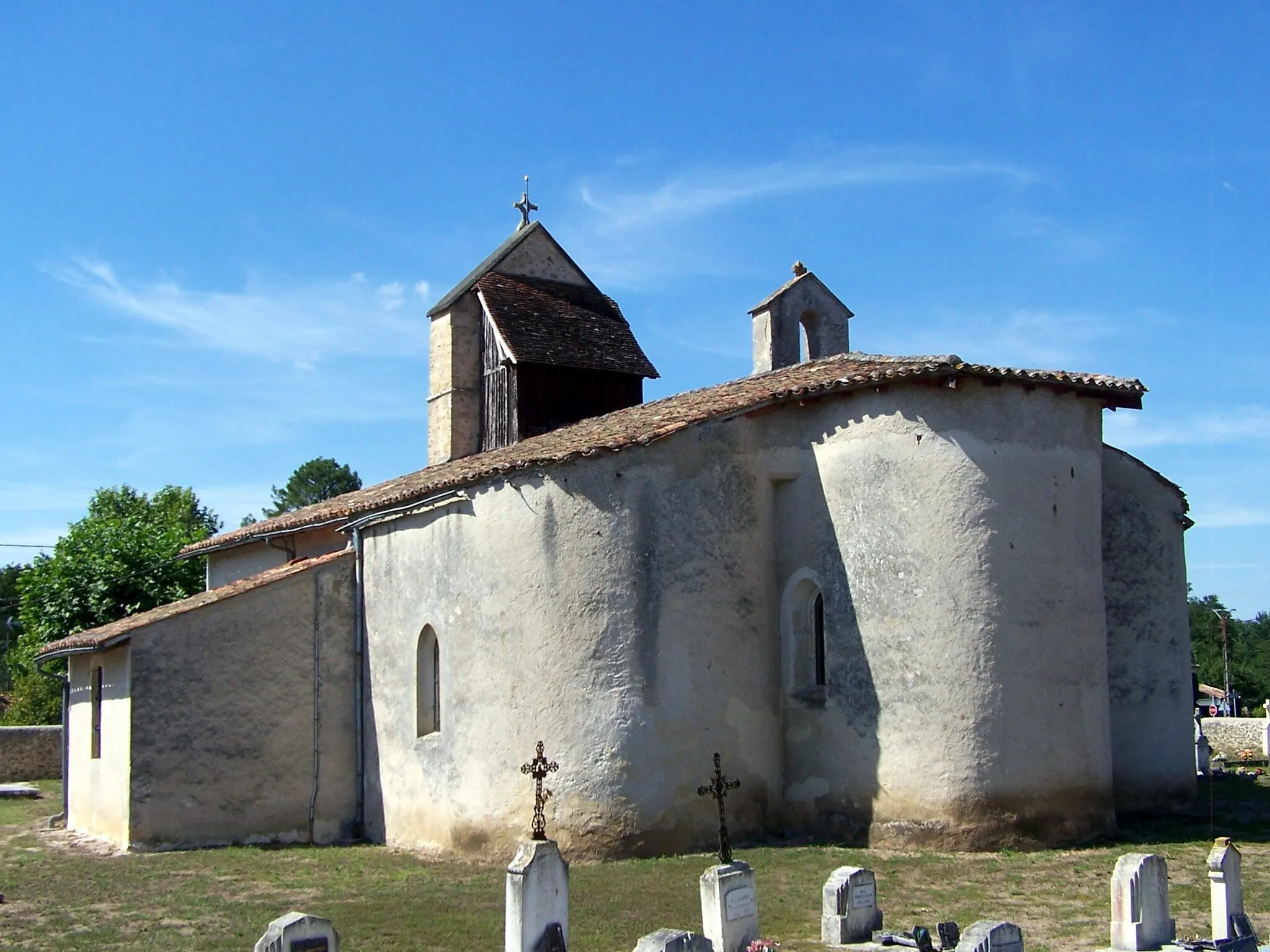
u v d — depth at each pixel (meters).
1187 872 15.07
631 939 12.33
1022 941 10.76
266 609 20.45
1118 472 21.27
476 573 18.45
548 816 17.00
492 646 18.03
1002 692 16.67
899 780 16.80
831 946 11.86
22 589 39.94
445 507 19.25
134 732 19.14
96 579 36.66
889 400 17.52
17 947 12.53
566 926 11.21
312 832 20.28
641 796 16.73
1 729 31.98
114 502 60.91
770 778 17.86
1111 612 20.83
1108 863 15.52
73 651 20.33
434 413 29.16
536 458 17.62
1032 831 16.55
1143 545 21.20
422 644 19.66
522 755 17.42
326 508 24.81
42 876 16.70
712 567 17.67
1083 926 12.54
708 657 17.44
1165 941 11.64
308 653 20.73
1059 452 17.67
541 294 29.25
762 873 15.31
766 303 24.53
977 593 16.80
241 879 16.27
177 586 37.56
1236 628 70.19
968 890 14.20
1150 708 20.70
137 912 14.14
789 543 18.41
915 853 16.38
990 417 17.23
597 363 28.31
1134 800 20.33
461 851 18.08
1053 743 16.91
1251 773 25.81
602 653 17.06
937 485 17.05
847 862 15.88
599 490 17.39
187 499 63.22
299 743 20.42
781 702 18.19
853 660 17.47
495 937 12.59
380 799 20.27
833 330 25.16
